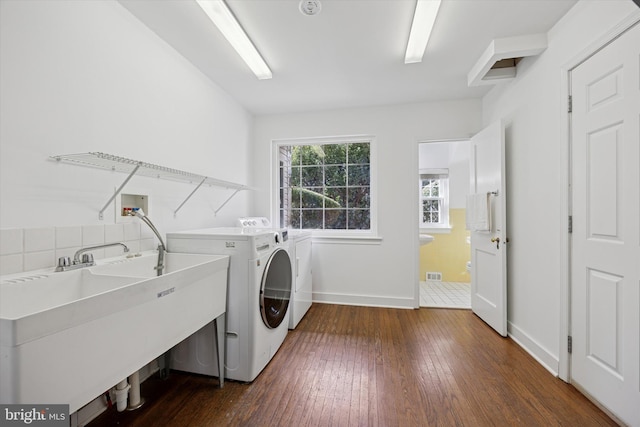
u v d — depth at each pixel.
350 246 3.17
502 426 1.31
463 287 3.85
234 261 1.68
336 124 3.21
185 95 2.12
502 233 2.27
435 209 4.28
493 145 2.38
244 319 1.66
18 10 1.11
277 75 2.40
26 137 1.14
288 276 2.29
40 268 1.19
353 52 2.05
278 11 1.61
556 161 1.73
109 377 0.92
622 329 1.31
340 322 2.62
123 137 1.58
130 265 1.49
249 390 1.60
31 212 1.16
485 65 2.05
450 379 1.69
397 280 3.07
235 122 2.92
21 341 0.68
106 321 0.91
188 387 1.63
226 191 2.72
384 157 3.11
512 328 2.27
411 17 1.67
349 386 1.63
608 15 1.35
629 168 1.27
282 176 3.51
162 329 1.16
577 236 1.59
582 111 1.54
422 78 2.47
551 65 1.78
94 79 1.42
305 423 1.34
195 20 1.69
